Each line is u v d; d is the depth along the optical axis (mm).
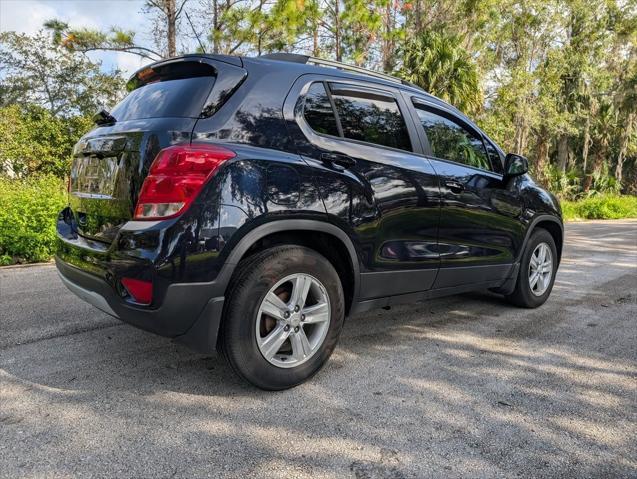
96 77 20562
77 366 2955
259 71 2709
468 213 3609
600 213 20500
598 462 2072
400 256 3148
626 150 30672
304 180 2623
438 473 1966
